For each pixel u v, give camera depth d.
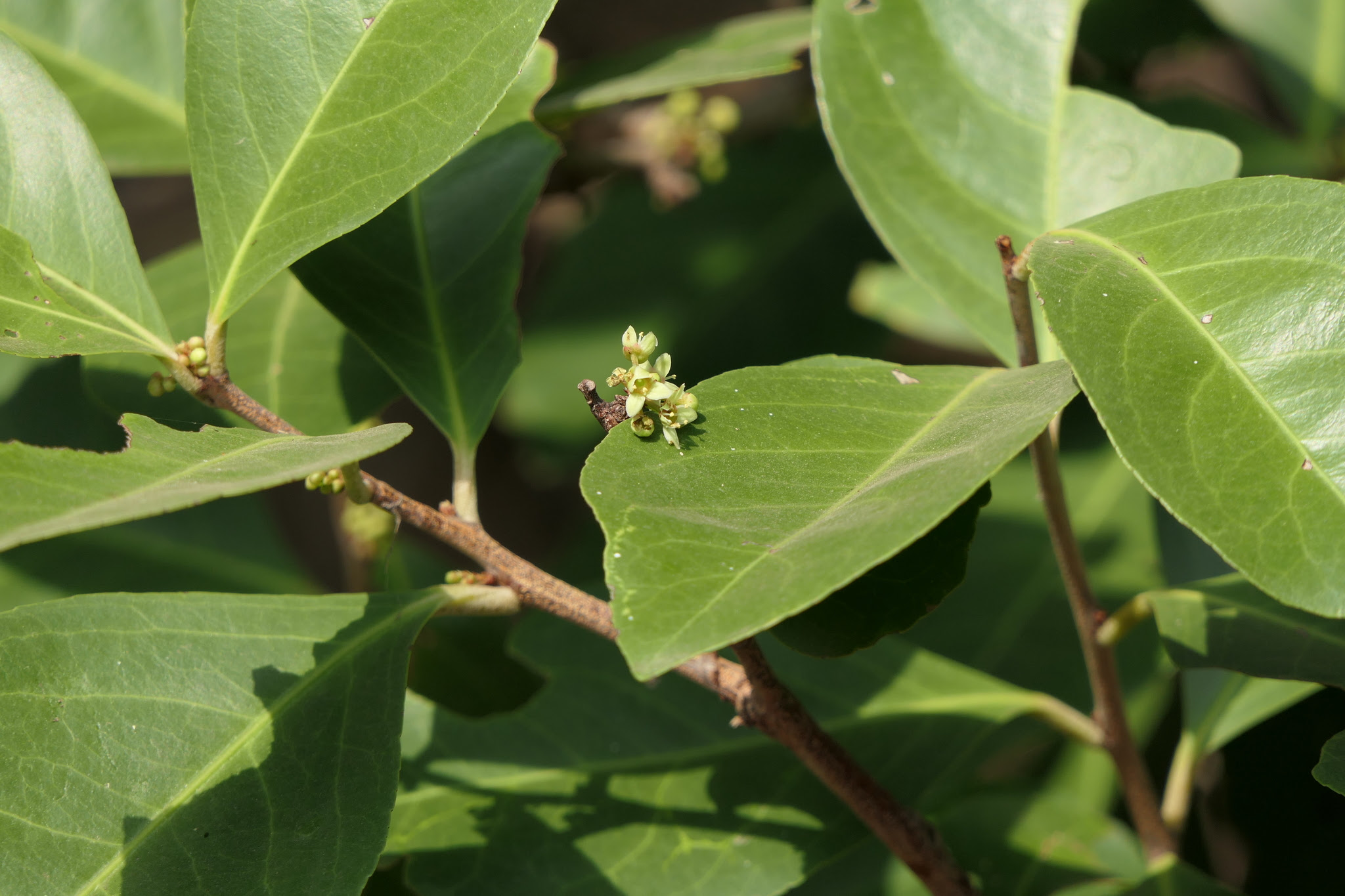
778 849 0.57
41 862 0.51
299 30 0.53
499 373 0.56
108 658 0.52
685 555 0.48
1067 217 0.58
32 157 0.53
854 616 0.52
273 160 0.53
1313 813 0.64
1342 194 0.50
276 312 0.60
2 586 0.69
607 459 0.50
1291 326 0.49
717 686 0.54
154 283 0.61
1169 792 0.60
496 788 0.58
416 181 0.52
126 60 0.65
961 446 0.49
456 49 0.52
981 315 0.57
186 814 0.52
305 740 0.52
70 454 0.48
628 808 0.57
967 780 0.62
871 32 0.59
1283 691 0.60
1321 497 0.48
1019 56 0.59
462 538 0.53
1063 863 0.63
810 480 0.50
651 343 0.51
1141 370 0.49
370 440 0.49
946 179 0.58
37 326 0.52
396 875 0.60
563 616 0.54
